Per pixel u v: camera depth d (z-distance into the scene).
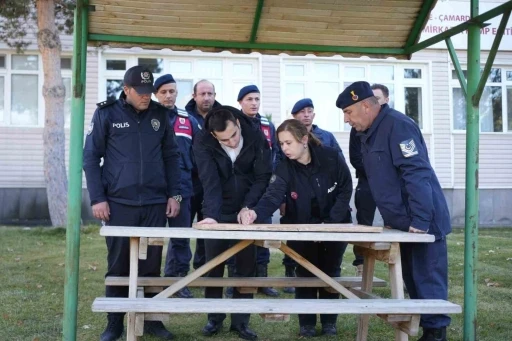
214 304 3.37
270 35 4.90
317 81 15.43
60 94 11.99
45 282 6.52
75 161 3.85
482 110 16.69
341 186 4.32
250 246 4.46
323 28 4.91
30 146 14.55
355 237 3.54
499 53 16.42
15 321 4.90
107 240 4.41
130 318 3.61
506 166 16.69
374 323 5.03
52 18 11.83
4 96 14.59
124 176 4.35
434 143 16.03
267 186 4.37
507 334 4.64
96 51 14.22
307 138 4.18
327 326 4.69
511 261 7.97
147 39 4.73
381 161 3.92
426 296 3.84
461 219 16.09
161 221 4.48
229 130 4.08
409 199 3.77
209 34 4.81
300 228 3.64
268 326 5.01
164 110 4.61
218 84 15.05
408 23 4.96
